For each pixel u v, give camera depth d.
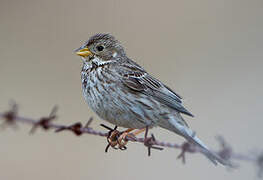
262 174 7.85
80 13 16.64
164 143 8.19
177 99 10.09
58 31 16.14
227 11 17.58
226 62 16.11
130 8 17.02
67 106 14.27
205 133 13.50
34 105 14.20
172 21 17.02
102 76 9.75
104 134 8.18
